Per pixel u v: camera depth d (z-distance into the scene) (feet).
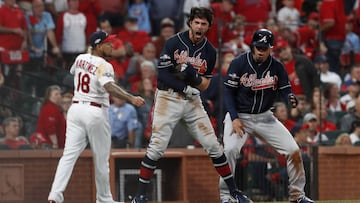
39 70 166.91
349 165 165.07
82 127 119.03
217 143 113.39
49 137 157.28
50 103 157.89
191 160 159.22
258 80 113.39
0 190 146.61
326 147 164.55
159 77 111.55
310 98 175.73
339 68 201.36
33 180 148.05
